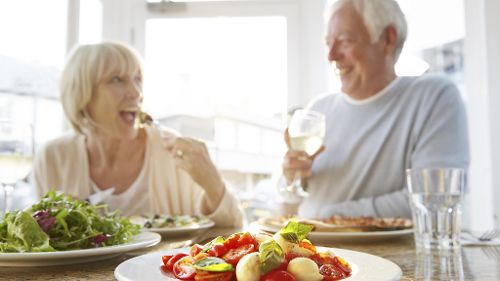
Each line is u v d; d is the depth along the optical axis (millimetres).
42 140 2609
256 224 1172
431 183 838
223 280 467
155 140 1747
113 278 578
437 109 1660
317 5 3029
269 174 2961
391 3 1727
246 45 3047
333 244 903
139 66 1723
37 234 689
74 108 1668
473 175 2527
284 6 3021
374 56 1714
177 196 1733
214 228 1272
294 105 3014
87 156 1706
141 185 1700
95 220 791
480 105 2518
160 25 3070
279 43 3053
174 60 3057
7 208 1163
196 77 3049
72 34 2766
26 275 596
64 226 736
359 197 1740
